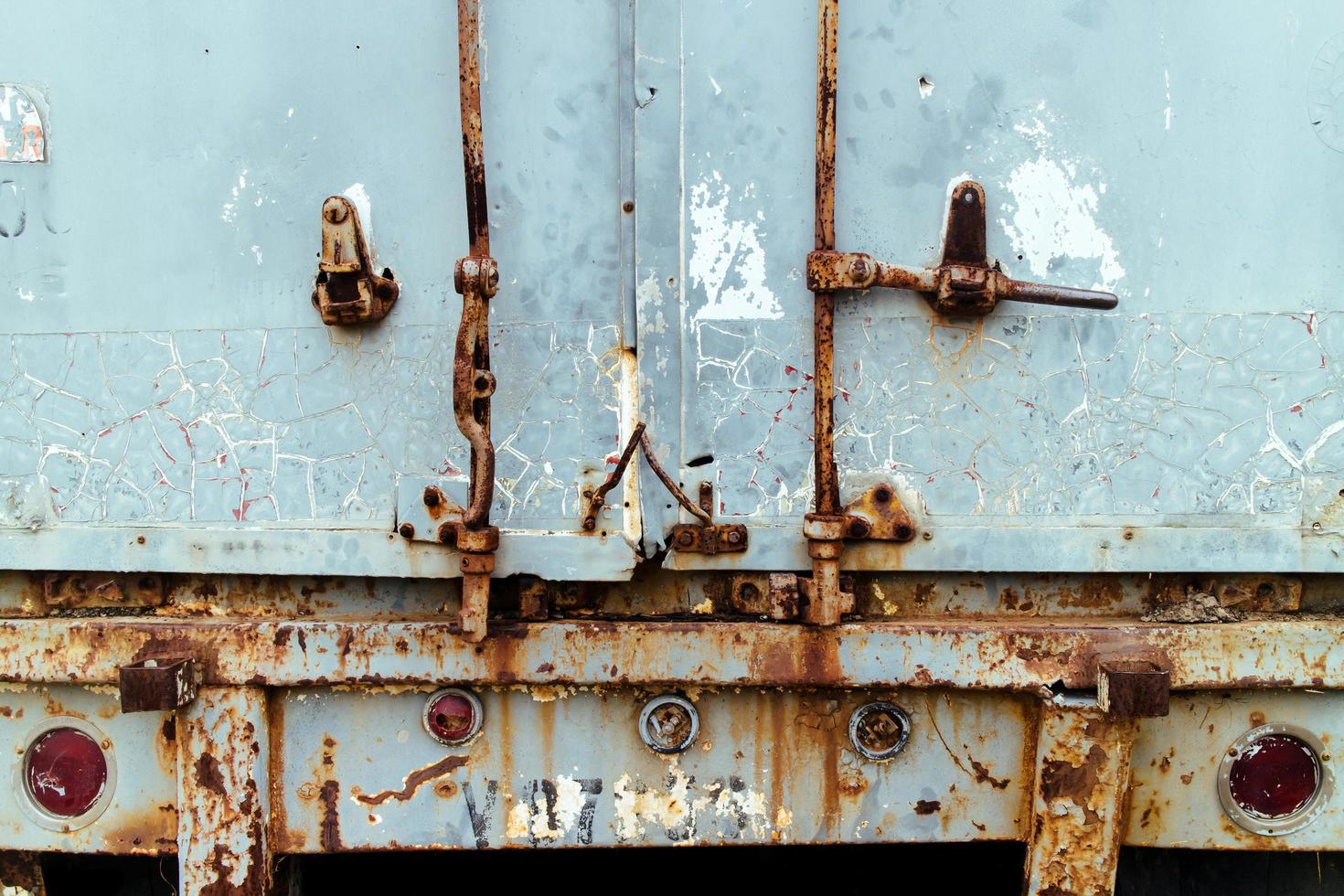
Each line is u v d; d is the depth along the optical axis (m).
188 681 1.68
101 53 1.74
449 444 1.72
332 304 1.68
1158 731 1.72
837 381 1.69
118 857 2.11
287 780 1.77
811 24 1.66
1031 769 1.73
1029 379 1.69
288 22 1.72
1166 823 1.74
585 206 1.69
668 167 1.68
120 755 1.79
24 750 1.80
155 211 1.75
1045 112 1.67
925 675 1.67
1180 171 1.67
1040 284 1.65
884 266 1.63
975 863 2.29
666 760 1.76
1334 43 1.65
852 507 1.70
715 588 1.77
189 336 1.76
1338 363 1.67
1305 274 1.67
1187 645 1.65
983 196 1.66
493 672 1.71
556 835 1.77
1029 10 1.66
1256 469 1.68
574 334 1.70
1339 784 1.72
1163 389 1.68
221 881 1.74
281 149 1.73
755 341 1.69
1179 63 1.66
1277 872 1.97
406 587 1.80
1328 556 1.68
